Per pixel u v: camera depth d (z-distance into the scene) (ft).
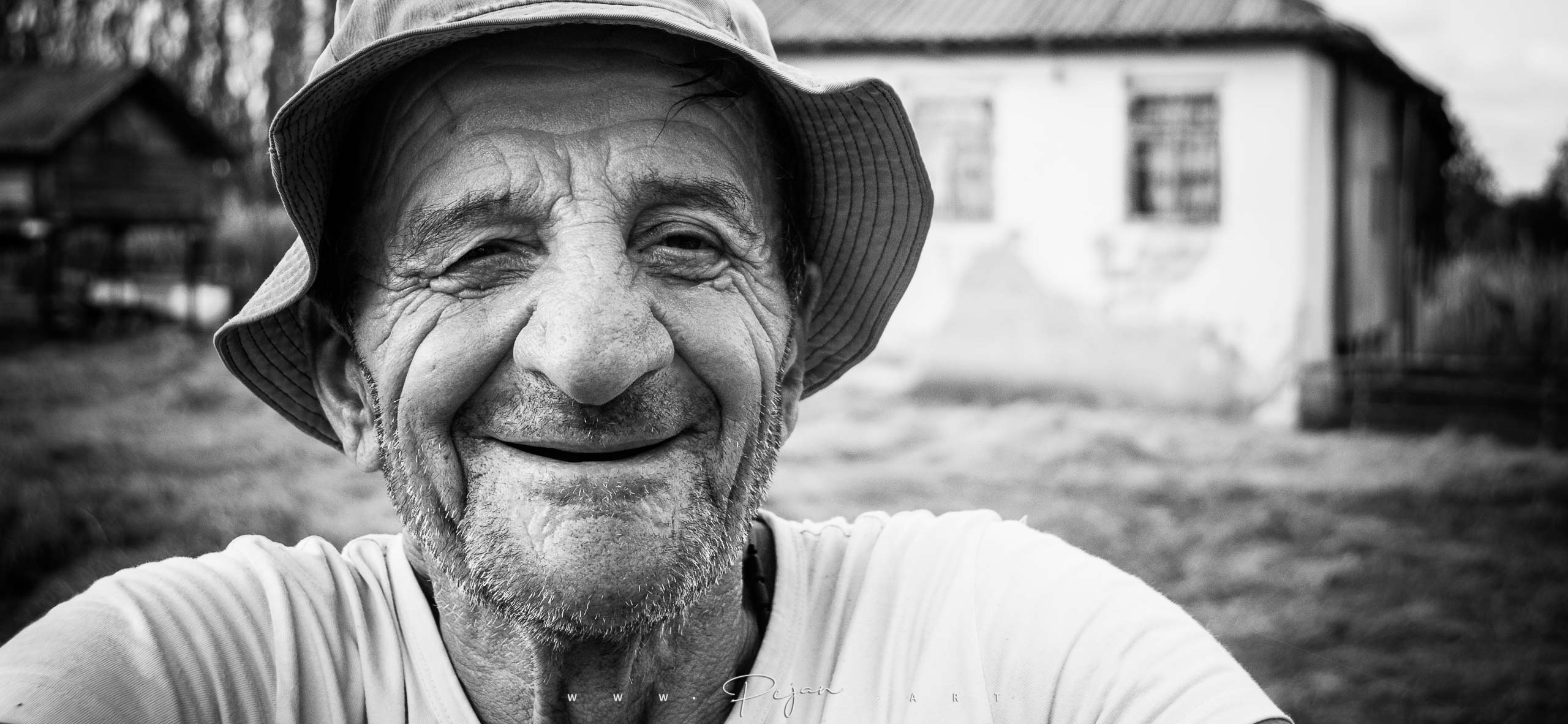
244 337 5.08
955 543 5.21
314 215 4.46
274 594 4.64
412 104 4.34
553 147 4.23
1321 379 44.16
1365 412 43.04
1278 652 19.07
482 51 4.27
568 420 4.04
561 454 4.14
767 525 5.38
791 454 33.81
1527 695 17.47
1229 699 4.32
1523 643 19.67
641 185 4.27
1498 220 74.54
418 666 4.70
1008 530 5.30
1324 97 45.16
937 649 4.84
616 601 4.02
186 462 31.73
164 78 76.18
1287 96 44.34
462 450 4.27
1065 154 47.03
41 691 3.91
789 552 5.14
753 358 4.46
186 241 74.74
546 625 4.11
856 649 4.93
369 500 27.53
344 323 4.72
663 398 4.16
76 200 72.33
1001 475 31.68
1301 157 44.32
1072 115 46.85
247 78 117.80
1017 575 4.96
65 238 82.74
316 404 5.51
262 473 30.48
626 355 3.97
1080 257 47.06
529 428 4.10
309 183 4.41
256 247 80.18
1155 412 45.39
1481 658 18.95
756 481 4.58
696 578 4.20
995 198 47.98
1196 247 45.65
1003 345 47.88
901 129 5.03
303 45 113.60
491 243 4.26
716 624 4.77
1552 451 36.99
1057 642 4.68
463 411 4.25
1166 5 46.85
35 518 23.20
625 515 4.04
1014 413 43.01
